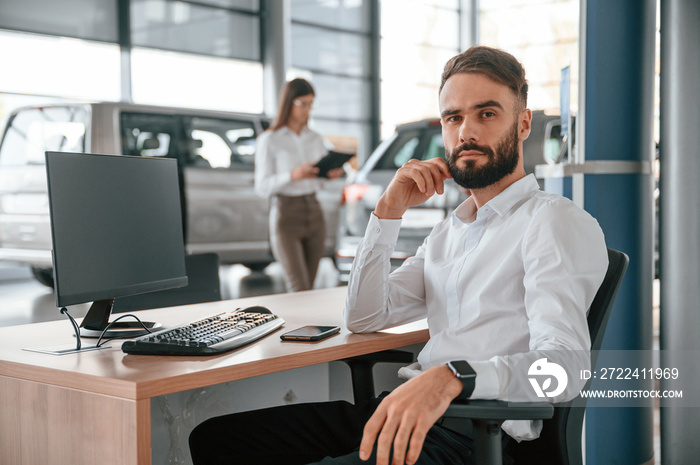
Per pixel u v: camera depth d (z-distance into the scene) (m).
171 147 6.38
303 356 1.56
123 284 1.72
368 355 1.83
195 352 1.50
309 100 4.48
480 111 1.61
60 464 1.39
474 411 1.19
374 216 1.80
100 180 1.68
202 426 1.70
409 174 1.75
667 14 2.70
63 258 1.54
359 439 1.62
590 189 2.73
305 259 4.57
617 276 1.51
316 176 4.38
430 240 1.85
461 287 1.67
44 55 8.75
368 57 13.52
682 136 2.68
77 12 8.99
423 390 1.19
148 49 9.80
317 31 12.70
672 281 2.74
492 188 1.67
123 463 1.29
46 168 1.52
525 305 1.51
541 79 13.78
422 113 14.48
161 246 1.89
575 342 1.37
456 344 1.64
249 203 6.99
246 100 11.10
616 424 2.82
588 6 2.71
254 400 2.30
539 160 4.27
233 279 7.98
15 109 6.12
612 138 2.75
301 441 1.68
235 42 10.90
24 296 7.04
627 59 2.76
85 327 1.79
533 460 1.51
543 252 1.48
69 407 1.37
